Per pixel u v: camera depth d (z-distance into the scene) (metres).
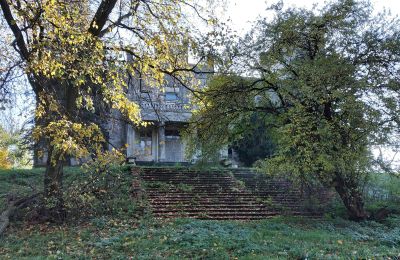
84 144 11.93
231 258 8.70
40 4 9.68
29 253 9.23
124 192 17.33
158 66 13.77
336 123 13.91
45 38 9.99
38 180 19.36
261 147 27.94
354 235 12.30
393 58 14.66
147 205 16.06
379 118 13.69
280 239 10.87
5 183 18.16
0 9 11.15
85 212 13.72
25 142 16.09
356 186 15.15
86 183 14.39
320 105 14.45
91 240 10.43
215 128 17.77
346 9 14.80
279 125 16.73
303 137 13.63
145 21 13.95
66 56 9.59
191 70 15.02
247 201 18.27
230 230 11.87
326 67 13.89
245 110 17.08
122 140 29.88
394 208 16.25
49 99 10.91
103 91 11.12
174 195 18.25
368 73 14.48
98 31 13.02
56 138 10.10
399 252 10.09
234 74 16.23
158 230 11.60
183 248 9.44
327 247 10.18
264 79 16.36
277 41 15.31
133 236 10.75
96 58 10.23
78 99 11.23
